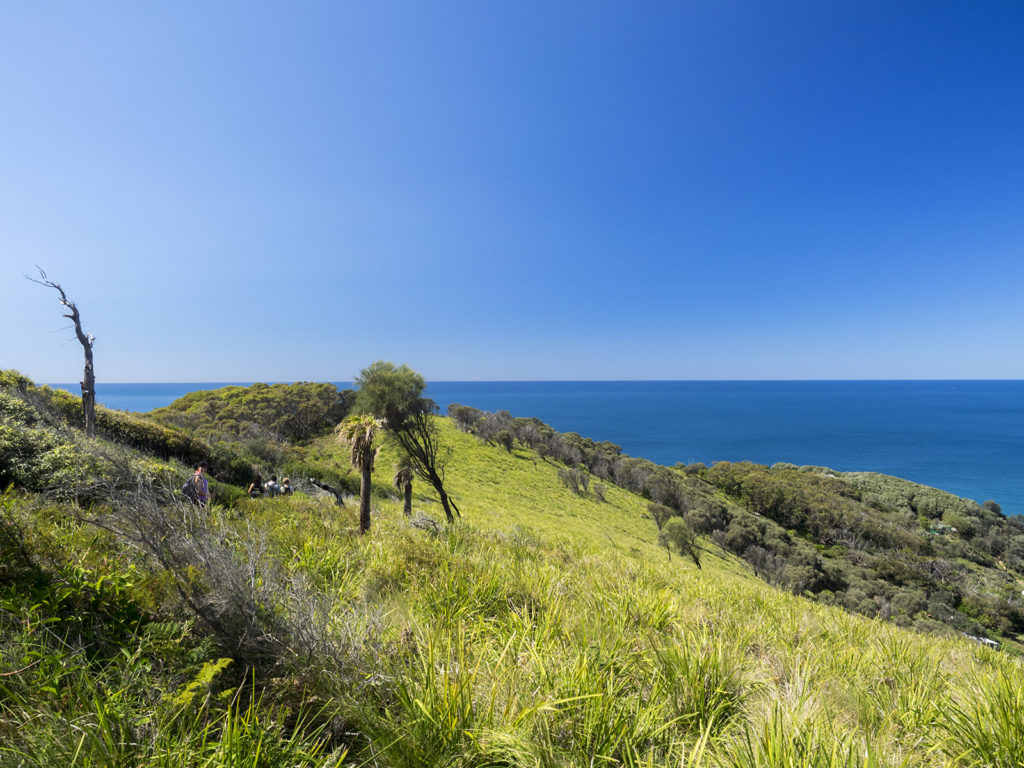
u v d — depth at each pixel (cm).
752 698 308
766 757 205
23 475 645
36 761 163
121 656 227
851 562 5941
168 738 177
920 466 18225
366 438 848
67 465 410
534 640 332
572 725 241
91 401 1650
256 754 172
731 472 9056
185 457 2050
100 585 270
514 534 1057
